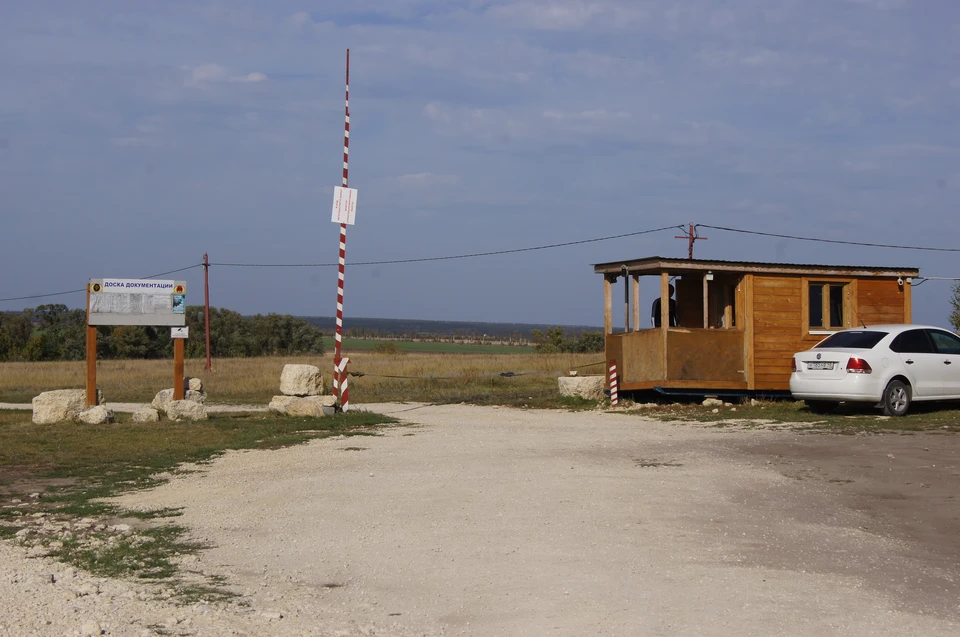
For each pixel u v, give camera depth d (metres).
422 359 56.38
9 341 74.19
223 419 19.47
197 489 11.27
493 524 8.82
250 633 5.73
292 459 13.62
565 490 10.46
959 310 33.06
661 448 13.92
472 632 5.77
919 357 17.23
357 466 12.73
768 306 21.73
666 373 21.11
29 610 6.16
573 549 7.79
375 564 7.53
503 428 17.33
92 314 19.95
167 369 49.34
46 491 11.44
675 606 6.17
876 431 15.03
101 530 9.00
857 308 22.25
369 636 5.69
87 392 19.89
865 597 6.37
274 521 9.26
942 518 8.92
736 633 5.62
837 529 8.48
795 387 17.69
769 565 7.24
